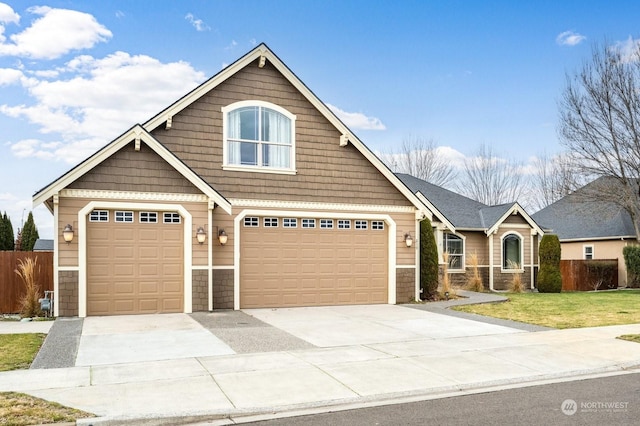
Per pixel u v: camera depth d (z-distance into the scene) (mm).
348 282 16547
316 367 8344
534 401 6855
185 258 14070
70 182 12859
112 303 13492
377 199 16953
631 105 25406
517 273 22984
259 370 8109
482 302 17281
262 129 15734
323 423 5992
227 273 14898
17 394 6723
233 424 6000
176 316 13422
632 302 17672
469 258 23750
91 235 13367
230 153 15352
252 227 15461
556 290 22703
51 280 14391
